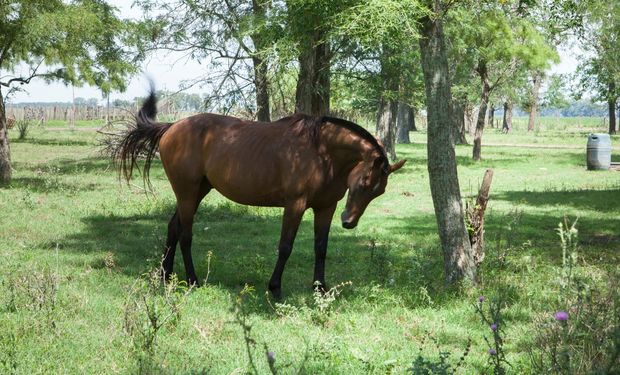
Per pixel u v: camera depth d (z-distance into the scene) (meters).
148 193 17.12
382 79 22.70
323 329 6.27
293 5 9.94
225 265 9.14
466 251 8.00
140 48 21.22
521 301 7.26
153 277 7.13
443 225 8.00
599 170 26.78
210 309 6.83
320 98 18.23
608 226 13.35
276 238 11.62
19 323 6.03
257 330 6.17
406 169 26.84
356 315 6.72
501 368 4.25
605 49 27.67
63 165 24.94
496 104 68.38
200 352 5.54
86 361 5.24
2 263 8.67
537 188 20.61
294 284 8.21
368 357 5.39
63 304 6.63
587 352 4.77
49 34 18.30
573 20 10.23
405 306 7.17
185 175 8.13
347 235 12.24
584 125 109.75
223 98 19.58
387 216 14.84
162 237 11.25
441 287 7.79
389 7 7.33
